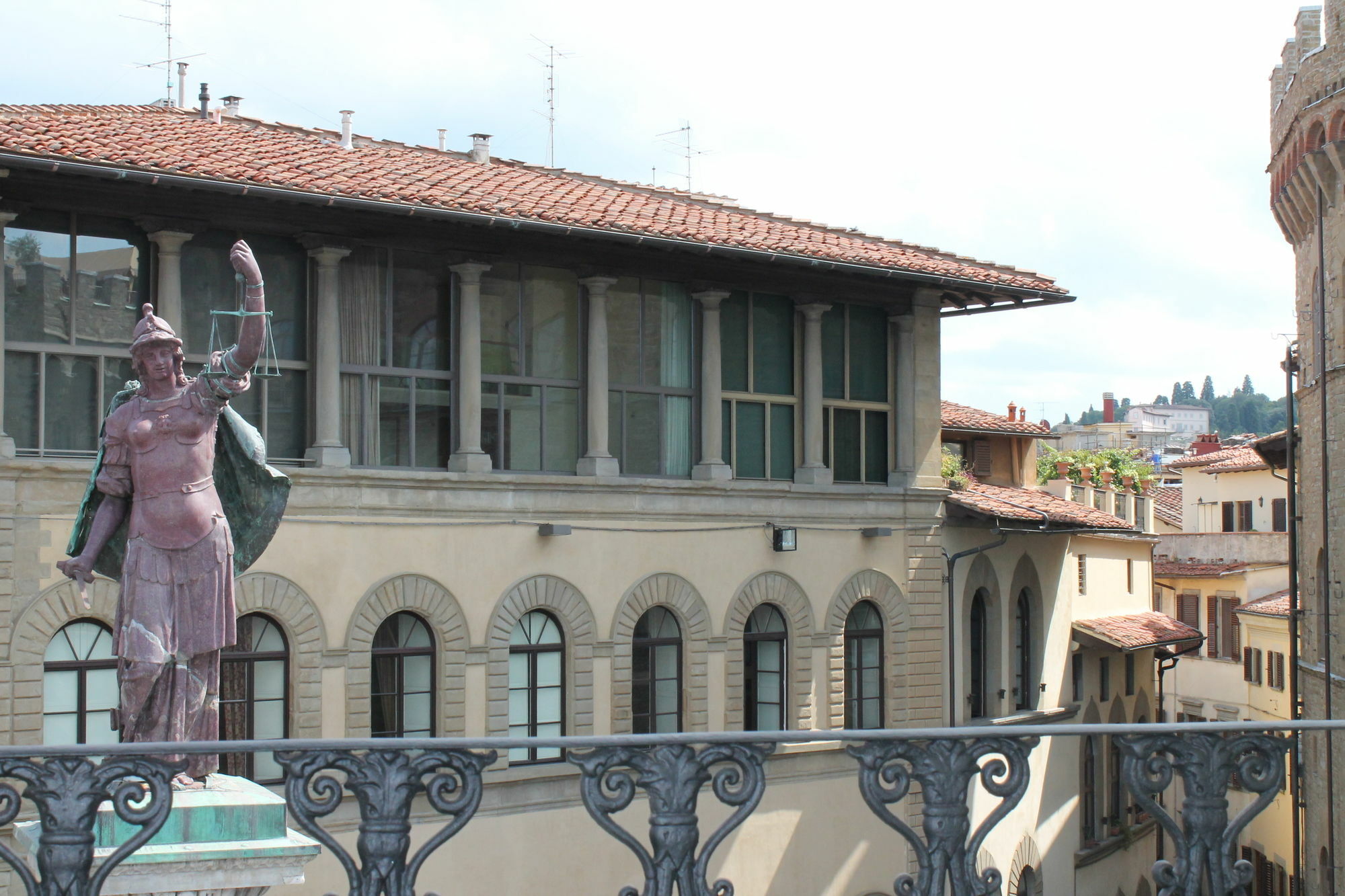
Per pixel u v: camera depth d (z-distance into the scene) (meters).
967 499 30.00
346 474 22.09
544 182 26.55
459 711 23.05
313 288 22.39
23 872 7.60
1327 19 29.98
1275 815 45.88
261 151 22.73
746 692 26.75
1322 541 32.72
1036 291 28.72
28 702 19.62
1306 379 34.75
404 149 27.36
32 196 20.00
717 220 26.95
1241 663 55.91
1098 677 38.34
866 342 28.72
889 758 8.14
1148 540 43.22
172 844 9.47
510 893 23.27
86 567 10.09
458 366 23.53
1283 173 33.97
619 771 7.92
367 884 7.73
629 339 25.56
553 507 24.17
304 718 21.69
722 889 7.96
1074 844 35.50
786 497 26.95
